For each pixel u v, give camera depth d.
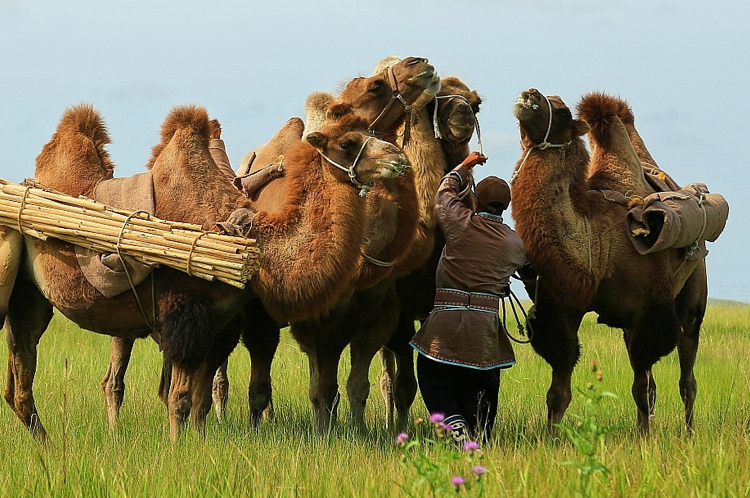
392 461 24.50
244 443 28.72
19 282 32.41
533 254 32.72
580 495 19.42
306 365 51.41
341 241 29.83
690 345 38.06
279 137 37.44
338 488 21.70
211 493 21.75
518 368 49.22
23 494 21.97
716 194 37.34
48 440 29.48
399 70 33.78
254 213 30.70
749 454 23.16
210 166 31.55
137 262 29.83
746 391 41.62
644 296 33.91
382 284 34.69
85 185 31.88
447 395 30.31
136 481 22.88
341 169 29.94
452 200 30.88
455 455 19.25
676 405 40.22
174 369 30.17
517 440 29.70
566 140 32.78
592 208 33.56
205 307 30.16
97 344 60.00
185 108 31.98
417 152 34.12
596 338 62.00
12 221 30.72
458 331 29.97
